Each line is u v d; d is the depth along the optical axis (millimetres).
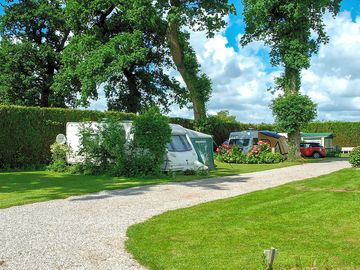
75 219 9273
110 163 19797
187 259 6422
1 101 38094
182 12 31172
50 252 6781
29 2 39188
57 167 21484
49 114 23969
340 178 17078
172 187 14828
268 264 4797
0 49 38031
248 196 12523
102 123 19984
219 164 28188
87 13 33438
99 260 6391
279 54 33875
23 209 10461
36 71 38812
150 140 18562
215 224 8805
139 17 31141
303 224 8805
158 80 39938
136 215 9750
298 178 18047
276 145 34500
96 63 30734
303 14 31109
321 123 48812
